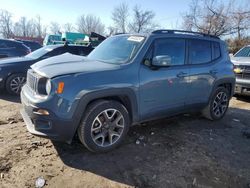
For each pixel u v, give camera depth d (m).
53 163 3.48
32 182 3.07
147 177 3.32
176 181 3.29
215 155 4.04
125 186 3.11
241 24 27.14
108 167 3.47
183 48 4.68
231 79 5.64
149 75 4.06
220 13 27.95
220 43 5.52
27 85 4.14
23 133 4.36
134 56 4.04
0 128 4.55
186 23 30.17
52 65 3.80
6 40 10.53
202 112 5.59
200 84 4.96
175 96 4.54
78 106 3.42
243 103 7.62
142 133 4.64
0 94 7.31
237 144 4.52
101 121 3.71
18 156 3.60
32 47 18.95
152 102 4.20
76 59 4.25
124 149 3.99
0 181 3.04
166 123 5.24
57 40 25.25
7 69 7.09
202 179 3.37
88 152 3.81
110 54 4.36
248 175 3.55
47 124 3.43
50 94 3.36
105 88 3.58
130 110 4.00
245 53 8.66
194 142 4.43
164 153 3.96
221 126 5.37
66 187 3.03
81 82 3.44
